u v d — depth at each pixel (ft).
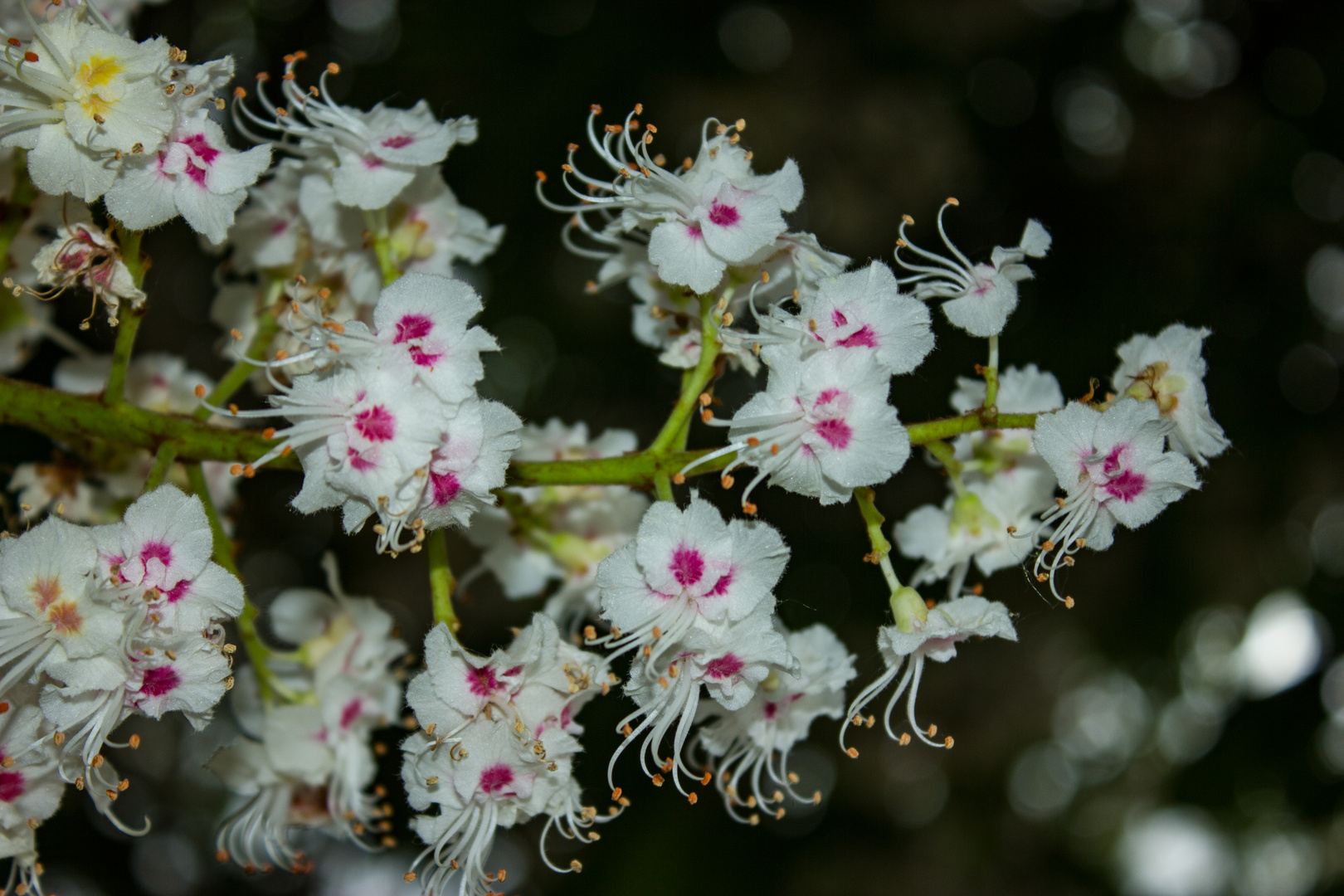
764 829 2.56
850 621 2.48
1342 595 2.26
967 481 1.56
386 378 1.42
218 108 1.48
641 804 2.22
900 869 2.99
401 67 2.53
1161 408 1.49
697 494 1.44
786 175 1.49
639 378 2.75
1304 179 2.63
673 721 1.50
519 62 2.51
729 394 1.97
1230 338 2.58
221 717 2.46
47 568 1.41
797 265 1.50
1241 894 2.62
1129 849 3.32
